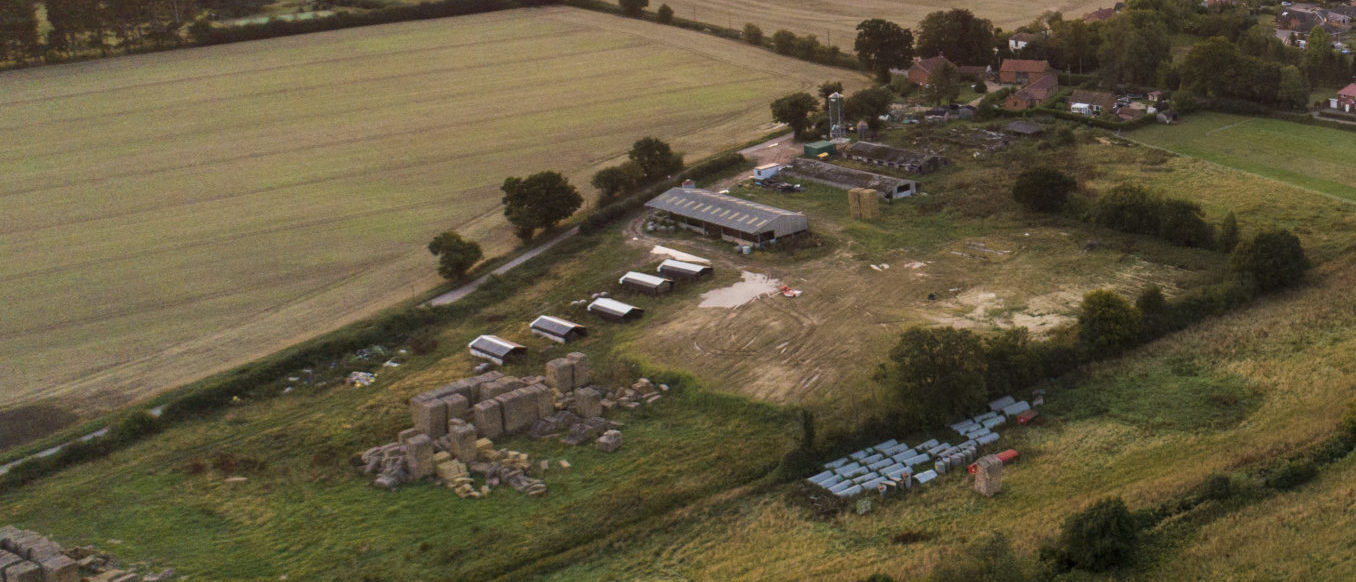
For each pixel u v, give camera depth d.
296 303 135.25
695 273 133.00
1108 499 75.44
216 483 94.81
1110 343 107.81
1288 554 71.25
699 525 85.38
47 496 93.88
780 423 99.44
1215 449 88.56
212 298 137.50
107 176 188.62
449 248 138.38
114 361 121.44
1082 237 139.12
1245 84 190.75
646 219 156.62
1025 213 148.12
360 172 186.50
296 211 168.38
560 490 90.75
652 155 171.88
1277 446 85.31
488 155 193.25
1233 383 100.56
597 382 109.94
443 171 185.50
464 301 131.75
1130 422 95.62
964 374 97.06
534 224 149.25
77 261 151.12
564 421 101.50
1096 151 174.38
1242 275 118.81
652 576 79.25
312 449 99.94
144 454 100.69
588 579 79.50
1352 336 106.56
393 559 82.44
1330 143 171.25
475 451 95.38
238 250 153.38
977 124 195.00
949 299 123.56
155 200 175.62
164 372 118.12
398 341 123.38
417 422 99.69
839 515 85.00
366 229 159.88
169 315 132.88
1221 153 169.88
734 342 116.69
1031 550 76.00
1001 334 112.94
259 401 110.38
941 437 96.12
